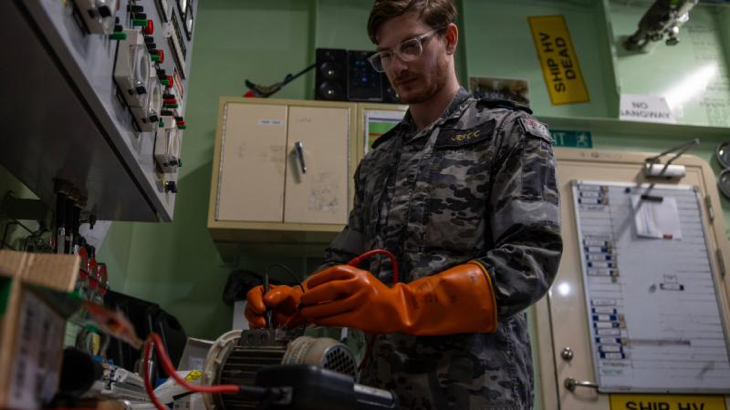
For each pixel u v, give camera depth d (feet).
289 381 2.09
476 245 3.62
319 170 7.98
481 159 3.79
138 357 6.29
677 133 10.09
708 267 9.03
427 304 2.96
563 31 10.67
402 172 4.02
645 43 10.51
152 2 4.27
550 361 8.40
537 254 3.21
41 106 3.37
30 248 5.13
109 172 4.39
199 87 9.62
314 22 10.08
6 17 2.55
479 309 2.98
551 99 10.18
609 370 8.36
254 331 2.84
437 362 3.40
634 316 8.66
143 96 3.80
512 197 3.46
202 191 9.09
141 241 8.76
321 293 2.96
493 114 4.00
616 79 10.02
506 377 3.39
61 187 4.62
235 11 10.16
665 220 9.17
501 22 10.60
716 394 8.46
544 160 3.59
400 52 4.05
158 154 4.72
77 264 2.02
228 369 2.75
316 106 8.33
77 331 3.29
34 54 2.83
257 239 8.07
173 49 4.93
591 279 8.79
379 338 3.68
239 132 8.06
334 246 4.43
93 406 1.98
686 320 8.71
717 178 9.84
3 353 1.39
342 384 2.18
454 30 4.25
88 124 3.59
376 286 2.97
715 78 10.66
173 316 8.05
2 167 4.88
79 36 2.91
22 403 1.52
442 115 4.14
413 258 3.66
